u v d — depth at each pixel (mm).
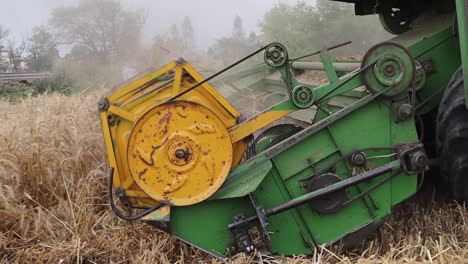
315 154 3064
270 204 3043
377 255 3141
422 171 3064
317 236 3088
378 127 3082
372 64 3002
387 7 4633
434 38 3670
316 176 3031
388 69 3004
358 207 3105
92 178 4035
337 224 3098
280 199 3051
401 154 3039
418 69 3477
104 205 3959
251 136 3025
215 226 2986
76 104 6094
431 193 4016
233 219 2963
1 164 4094
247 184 2893
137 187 2969
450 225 3447
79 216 3707
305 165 3057
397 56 3000
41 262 3242
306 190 3066
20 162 4066
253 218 2941
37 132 4465
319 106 3246
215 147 2871
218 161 2875
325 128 3057
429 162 3373
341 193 3055
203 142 2861
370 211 3109
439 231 3391
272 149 2986
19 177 3984
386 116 3080
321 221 3084
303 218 3074
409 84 3021
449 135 3096
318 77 4859
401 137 3102
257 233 3375
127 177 2957
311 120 4023
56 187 4070
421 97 3688
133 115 2920
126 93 2965
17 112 6250
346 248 3158
